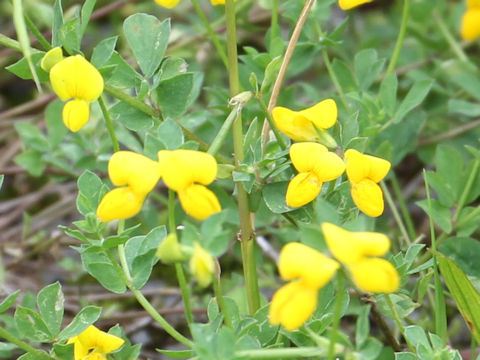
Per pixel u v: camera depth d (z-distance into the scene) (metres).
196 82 0.36
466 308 0.29
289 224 0.35
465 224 0.33
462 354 0.33
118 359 0.29
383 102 0.34
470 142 0.40
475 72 0.41
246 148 0.29
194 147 0.27
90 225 0.28
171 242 0.24
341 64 0.36
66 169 0.39
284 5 0.35
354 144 0.30
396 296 0.30
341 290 0.24
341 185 0.29
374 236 0.24
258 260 0.36
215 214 0.24
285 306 0.23
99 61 0.29
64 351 0.28
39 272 0.41
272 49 0.33
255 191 0.29
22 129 0.39
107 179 0.38
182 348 0.38
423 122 0.38
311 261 0.23
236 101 0.28
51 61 0.27
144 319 0.38
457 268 0.28
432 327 0.33
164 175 0.25
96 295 0.40
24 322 0.28
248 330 0.27
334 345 0.25
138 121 0.29
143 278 0.28
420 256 0.37
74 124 0.27
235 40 0.30
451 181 0.34
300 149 0.27
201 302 0.39
